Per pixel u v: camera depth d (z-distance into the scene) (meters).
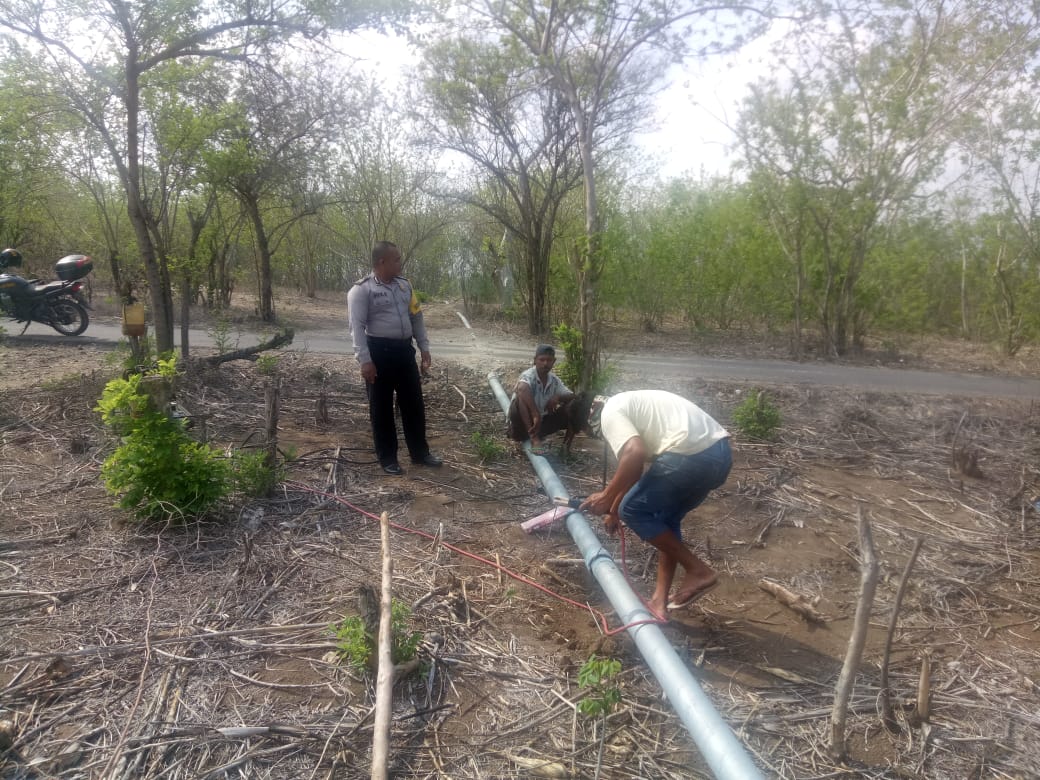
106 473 4.24
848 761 2.71
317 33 7.31
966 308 16.81
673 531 3.65
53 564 3.79
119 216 17.25
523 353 12.05
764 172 12.97
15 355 9.48
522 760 2.61
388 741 2.45
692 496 3.44
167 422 4.32
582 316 7.46
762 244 14.98
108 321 13.54
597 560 3.88
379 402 5.48
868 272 14.03
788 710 3.00
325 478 5.28
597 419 4.50
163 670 2.98
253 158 8.95
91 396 6.70
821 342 14.35
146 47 7.15
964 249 16.11
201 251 12.16
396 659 3.03
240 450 5.54
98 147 9.84
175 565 3.83
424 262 23.72
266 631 3.29
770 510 5.27
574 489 5.41
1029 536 5.00
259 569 3.84
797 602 3.81
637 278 16.12
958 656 3.46
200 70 8.49
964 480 6.18
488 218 19.25
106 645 3.12
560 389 5.95
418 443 5.71
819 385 9.93
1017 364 13.39
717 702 3.04
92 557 3.87
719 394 8.95
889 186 12.46
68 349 10.15
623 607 3.38
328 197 19.38
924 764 2.72
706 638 3.55
